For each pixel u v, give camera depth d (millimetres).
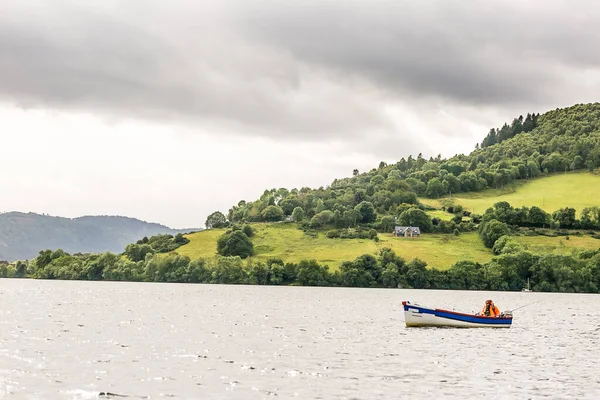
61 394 42312
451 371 52125
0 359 54531
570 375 51438
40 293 164875
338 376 49188
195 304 131250
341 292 197125
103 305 124188
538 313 122625
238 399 41531
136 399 41312
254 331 79938
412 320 85562
